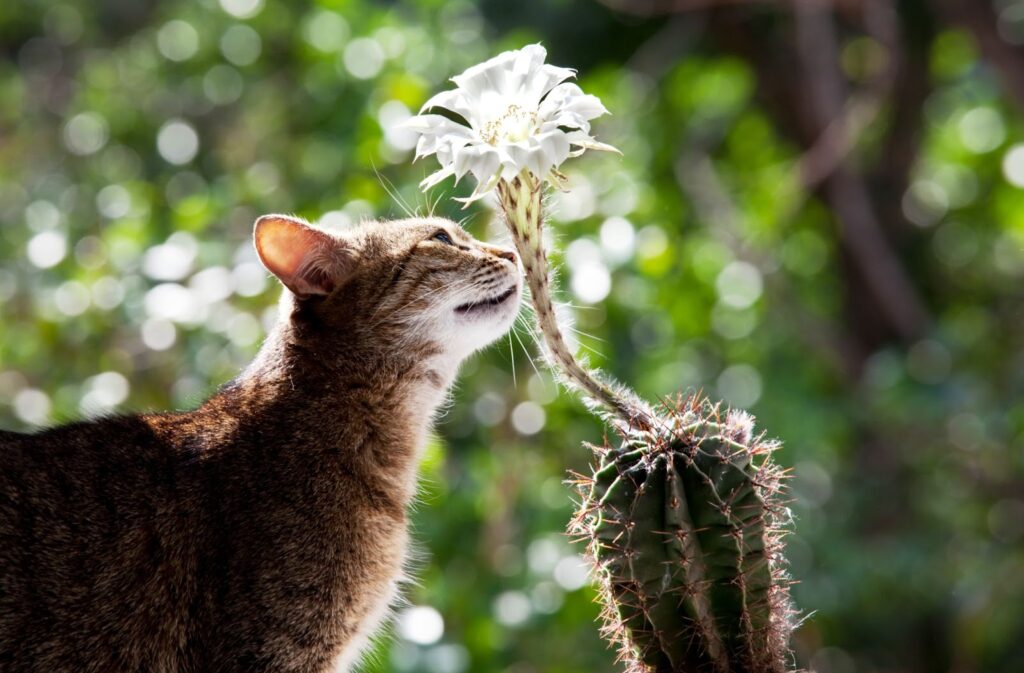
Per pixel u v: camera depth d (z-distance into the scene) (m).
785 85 18.33
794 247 17.97
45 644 5.67
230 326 10.27
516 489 10.60
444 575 10.34
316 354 6.55
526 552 10.68
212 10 14.12
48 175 15.11
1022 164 17.39
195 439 6.22
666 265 11.31
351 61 12.09
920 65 17.67
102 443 6.09
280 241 6.52
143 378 10.48
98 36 17.95
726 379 14.70
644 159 14.88
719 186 16.38
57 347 10.71
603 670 10.88
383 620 6.90
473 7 14.78
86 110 15.10
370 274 6.63
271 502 6.16
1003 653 15.24
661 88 17.80
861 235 17.17
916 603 14.59
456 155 4.96
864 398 15.23
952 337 15.96
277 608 6.02
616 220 10.81
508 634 10.27
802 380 15.40
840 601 13.85
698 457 5.12
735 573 5.05
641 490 5.07
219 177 13.02
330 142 12.26
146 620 5.84
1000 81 16.20
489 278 6.70
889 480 15.32
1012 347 16.53
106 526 5.86
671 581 5.06
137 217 11.84
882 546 14.45
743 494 5.07
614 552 5.08
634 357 12.45
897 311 17.11
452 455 10.94
